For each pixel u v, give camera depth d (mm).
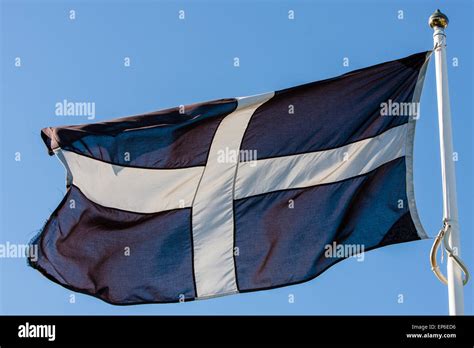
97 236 9852
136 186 9938
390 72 10055
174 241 9906
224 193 9953
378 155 9836
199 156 10000
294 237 9766
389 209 9656
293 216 9812
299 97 10055
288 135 10008
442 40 9578
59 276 9773
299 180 9914
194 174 9984
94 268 9812
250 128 10031
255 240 9844
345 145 9930
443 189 8852
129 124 10016
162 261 9859
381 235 9594
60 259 9781
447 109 9242
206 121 10000
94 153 9922
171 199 9977
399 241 9547
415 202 9664
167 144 10000
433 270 8617
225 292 9766
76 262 9805
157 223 9914
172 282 9844
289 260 9711
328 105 10039
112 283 9828
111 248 9852
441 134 9133
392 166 9789
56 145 9859
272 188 9930
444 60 9516
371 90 10047
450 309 8406
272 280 9734
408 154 9812
